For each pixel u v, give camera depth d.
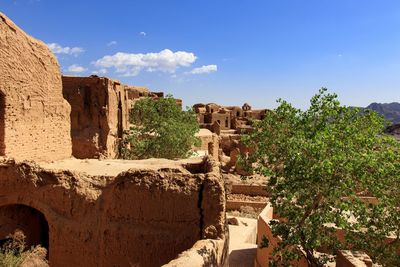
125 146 36.41
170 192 12.67
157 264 12.56
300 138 12.14
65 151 21.45
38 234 16.41
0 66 15.55
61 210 13.96
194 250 10.09
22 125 17.19
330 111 12.90
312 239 12.09
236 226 25.69
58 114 20.59
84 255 13.38
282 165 13.64
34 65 18.14
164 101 39.97
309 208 12.58
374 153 12.11
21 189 14.35
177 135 34.16
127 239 12.86
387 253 13.30
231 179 37.53
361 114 13.40
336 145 11.45
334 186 11.70
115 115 35.91
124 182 13.16
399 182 13.01
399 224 13.34
